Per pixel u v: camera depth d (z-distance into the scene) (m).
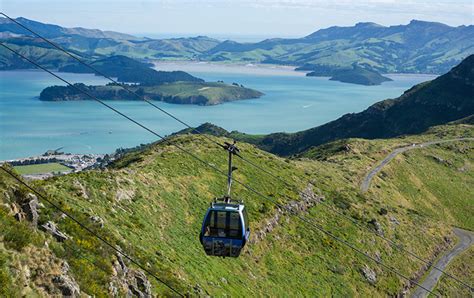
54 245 30.67
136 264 37.69
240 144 128.88
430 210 169.88
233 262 64.50
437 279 105.81
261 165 112.81
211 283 52.12
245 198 86.12
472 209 180.88
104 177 62.69
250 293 58.34
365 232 102.19
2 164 34.56
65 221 35.59
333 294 74.62
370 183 161.25
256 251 72.75
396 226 117.38
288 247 80.81
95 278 31.52
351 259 88.50
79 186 52.81
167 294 39.72
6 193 30.77
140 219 57.16
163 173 80.06
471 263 120.62
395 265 98.81
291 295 66.75
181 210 69.12
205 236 34.62
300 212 95.25
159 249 51.41
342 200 114.19
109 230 44.12
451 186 195.50
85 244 34.47
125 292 33.75
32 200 32.00
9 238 27.28
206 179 86.94
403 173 189.62
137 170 76.31
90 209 48.16
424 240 120.75
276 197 94.06
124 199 59.66
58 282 27.39
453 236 136.62
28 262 27.09
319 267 80.12
